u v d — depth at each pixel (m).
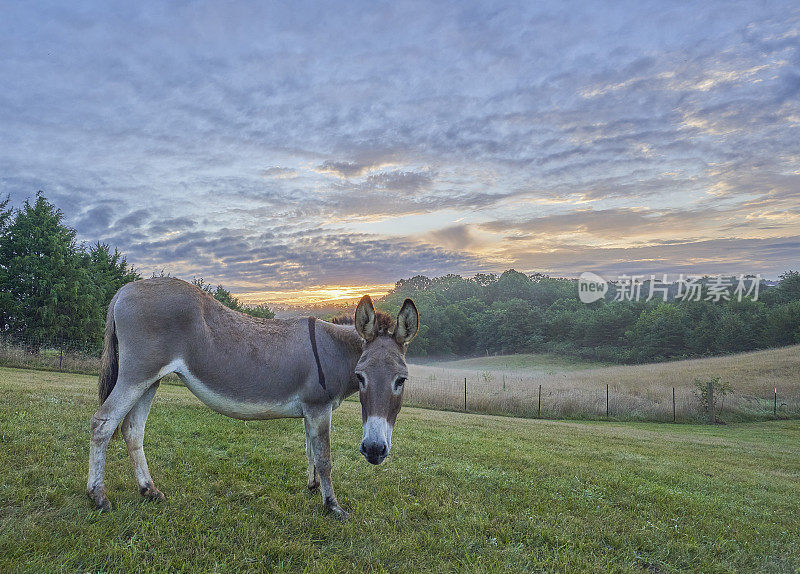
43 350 22.56
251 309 55.47
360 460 6.35
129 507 3.80
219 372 3.92
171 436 6.34
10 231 28.02
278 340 4.21
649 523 4.78
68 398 8.22
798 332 69.38
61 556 2.98
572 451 9.84
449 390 27.17
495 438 10.47
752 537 4.88
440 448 7.88
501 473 6.35
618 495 5.87
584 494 5.67
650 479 7.52
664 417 26.33
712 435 20.16
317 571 3.19
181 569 3.04
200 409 9.02
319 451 4.27
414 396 24.61
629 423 24.38
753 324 76.69
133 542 3.30
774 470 10.92
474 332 122.94
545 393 29.03
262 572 3.17
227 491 4.51
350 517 4.16
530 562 3.68
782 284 91.50
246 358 4.00
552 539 4.19
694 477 8.13
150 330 3.69
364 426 3.66
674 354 83.75
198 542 3.40
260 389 4.07
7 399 7.26
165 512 3.78
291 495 4.57
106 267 35.78
